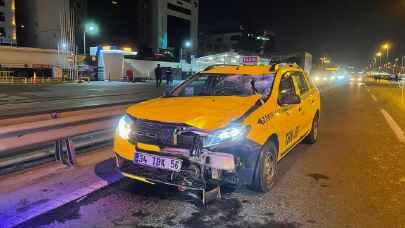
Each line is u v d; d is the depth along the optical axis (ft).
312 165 20.38
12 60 140.36
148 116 14.38
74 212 13.50
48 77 135.64
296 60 122.11
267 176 15.74
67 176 16.98
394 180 17.70
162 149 13.76
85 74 128.47
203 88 19.19
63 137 17.66
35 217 12.91
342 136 29.32
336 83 163.12
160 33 324.80
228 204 14.48
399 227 12.53
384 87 131.95
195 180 13.71
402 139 28.07
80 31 276.41
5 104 48.62
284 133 17.60
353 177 18.17
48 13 252.01
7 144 15.06
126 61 141.59
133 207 14.06
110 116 21.49
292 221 12.99
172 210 13.84
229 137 13.52
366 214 13.61
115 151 15.20
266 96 16.97
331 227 12.52
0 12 258.78
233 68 20.36
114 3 313.53
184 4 352.49
